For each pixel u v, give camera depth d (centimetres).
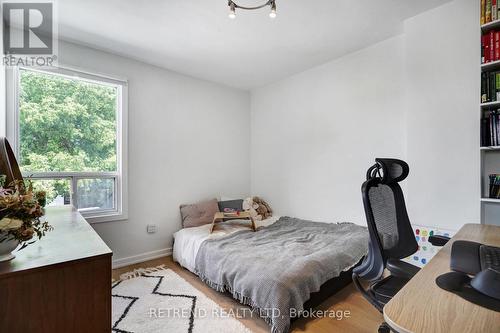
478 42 182
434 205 202
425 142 207
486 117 179
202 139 351
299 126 342
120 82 275
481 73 173
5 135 210
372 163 268
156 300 199
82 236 124
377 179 138
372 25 226
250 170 413
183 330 162
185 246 267
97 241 116
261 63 306
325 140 312
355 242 229
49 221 157
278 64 310
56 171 241
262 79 361
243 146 404
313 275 178
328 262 194
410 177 216
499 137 165
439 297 69
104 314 101
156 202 304
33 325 87
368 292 123
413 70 215
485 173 185
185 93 334
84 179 258
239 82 371
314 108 323
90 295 98
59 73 238
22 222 92
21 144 223
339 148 298
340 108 296
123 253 277
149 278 240
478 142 182
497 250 101
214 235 263
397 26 229
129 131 282
